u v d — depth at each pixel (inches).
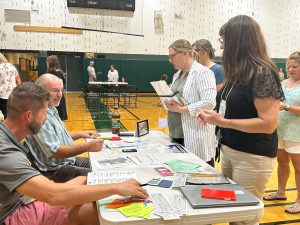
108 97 437.7
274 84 58.4
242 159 64.7
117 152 84.1
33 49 465.4
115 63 508.7
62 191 50.5
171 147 89.8
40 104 56.1
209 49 117.1
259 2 517.7
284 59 537.3
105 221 47.0
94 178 62.9
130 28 448.1
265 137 63.1
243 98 62.7
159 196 55.1
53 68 223.5
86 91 428.5
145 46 508.4
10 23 451.5
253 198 53.6
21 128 56.0
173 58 95.4
